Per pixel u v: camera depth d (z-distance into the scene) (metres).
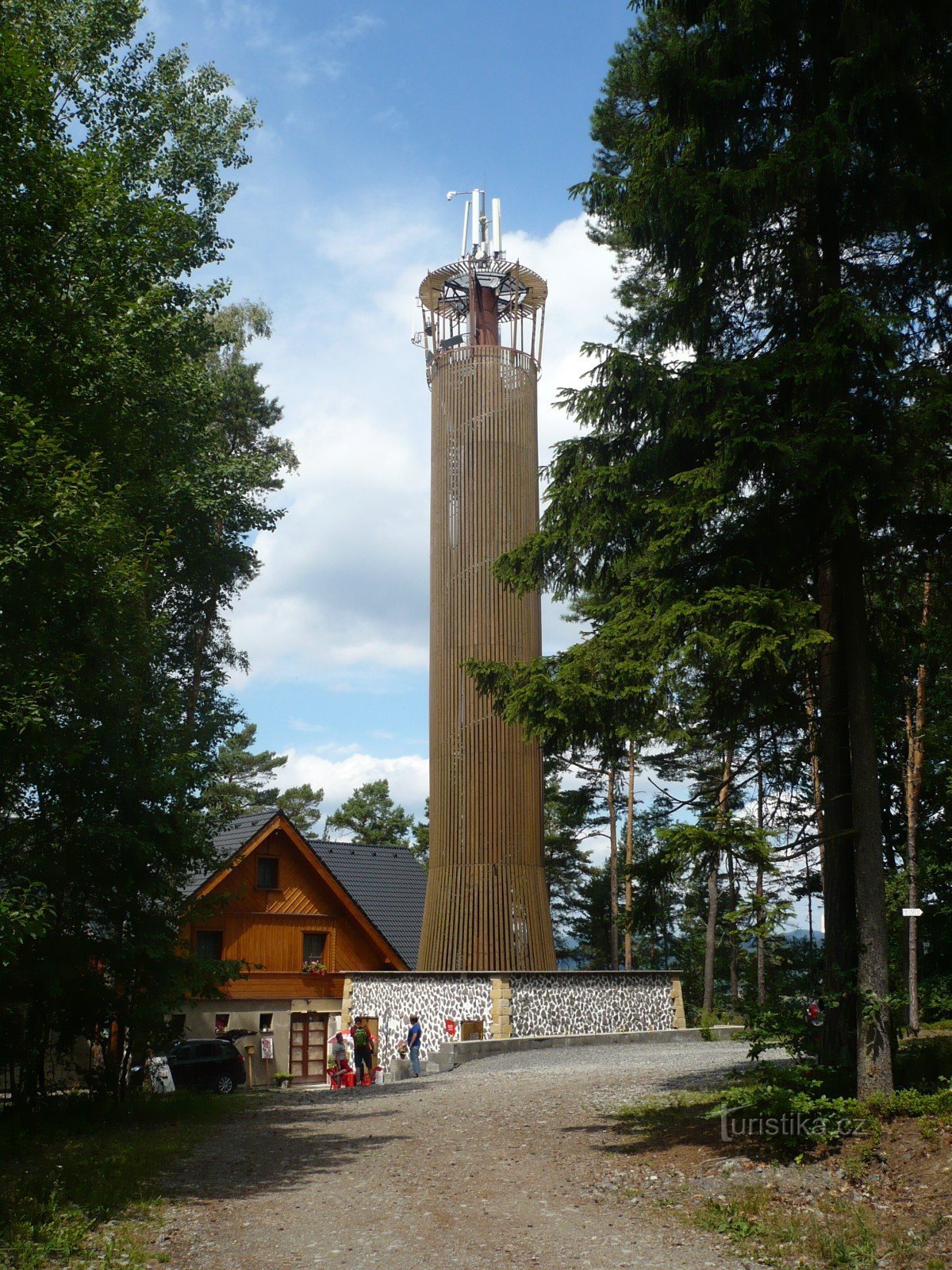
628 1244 8.34
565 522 13.12
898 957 26.86
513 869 29.56
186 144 23.94
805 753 14.27
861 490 11.06
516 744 30.12
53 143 15.28
